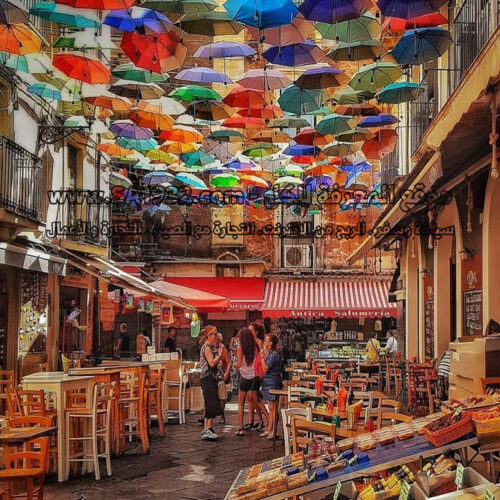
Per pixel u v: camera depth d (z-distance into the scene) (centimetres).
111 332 2569
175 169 2239
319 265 3175
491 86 684
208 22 1128
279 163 2258
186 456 1226
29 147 1664
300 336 3189
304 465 516
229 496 490
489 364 859
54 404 1106
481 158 1219
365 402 1015
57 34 1727
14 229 1509
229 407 2084
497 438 430
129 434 1348
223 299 2403
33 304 1742
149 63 1194
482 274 1312
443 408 618
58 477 1024
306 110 1493
